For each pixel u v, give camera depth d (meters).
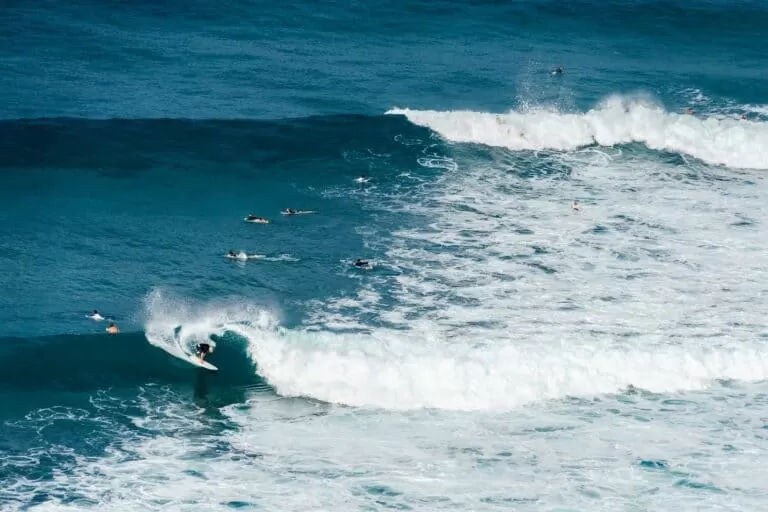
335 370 96.81
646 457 87.31
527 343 101.31
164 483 82.62
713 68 190.62
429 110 161.00
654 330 106.19
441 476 84.38
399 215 131.88
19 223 124.75
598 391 96.62
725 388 98.12
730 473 85.50
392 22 199.38
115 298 108.81
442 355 97.75
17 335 101.00
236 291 111.19
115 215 128.88
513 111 164.38
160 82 165.25
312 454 87.00
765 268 120.44
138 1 198.38
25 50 173.62
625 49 197.50
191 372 98.06
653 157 153.62
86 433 88.75
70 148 142.88
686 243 126.19
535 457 87.06
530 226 129.62
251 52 180.62
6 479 81.94
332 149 148.88
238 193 137.00
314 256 119.75
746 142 155.38
